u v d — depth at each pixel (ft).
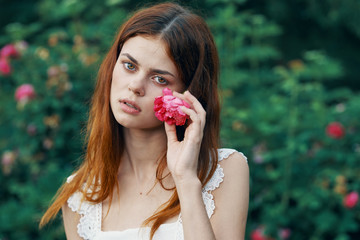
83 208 6.98
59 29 18.07
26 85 15.26
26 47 16.24
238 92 18.06
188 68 6.43
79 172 7.25
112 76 6.50
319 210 14.94
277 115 15.60
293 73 17.06
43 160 15.80
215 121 6.91
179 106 6.13
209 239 5.82
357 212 14.99
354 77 24.32
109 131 6.87
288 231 14.71
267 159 14.94
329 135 15.10
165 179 6.82
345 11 22.88
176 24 6.34
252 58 18.19
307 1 23.27
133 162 6.97
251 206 15.19
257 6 23.50
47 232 14.42
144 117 6.31
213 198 6.52
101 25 17.37
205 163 6.66
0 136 16.48
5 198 16.34
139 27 6.28
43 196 14.56
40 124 15.34
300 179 15.25
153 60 6.18
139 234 6.54
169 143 6.30
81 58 16.02
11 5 22.94
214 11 21.77
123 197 6.91
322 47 24.44
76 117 15.56
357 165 15.30
